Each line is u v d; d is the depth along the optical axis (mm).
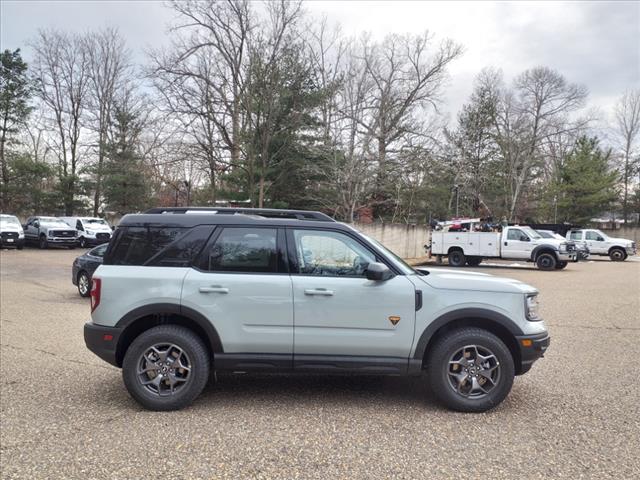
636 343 7648
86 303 11328
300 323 4664
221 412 4625
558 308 11148
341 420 4430
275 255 4801
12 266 20422
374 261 4840
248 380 5660
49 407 4754
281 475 3404
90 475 3398
